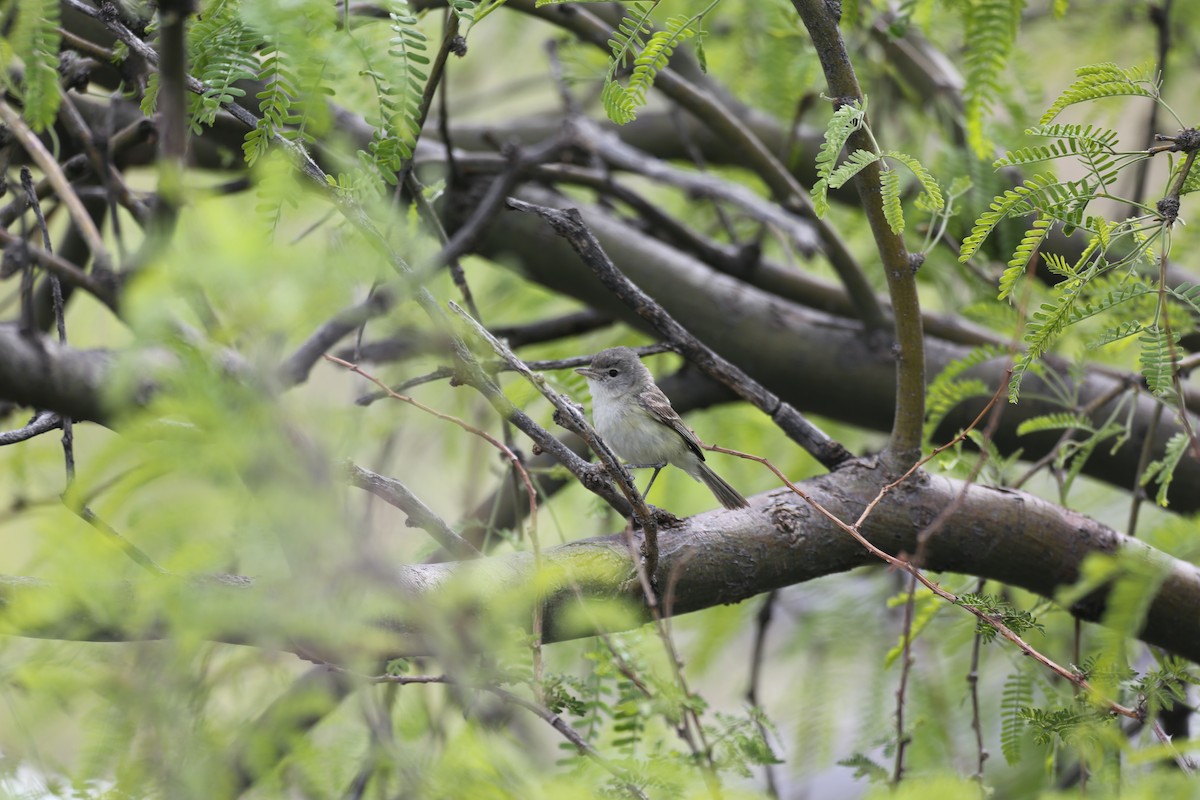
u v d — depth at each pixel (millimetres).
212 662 5742
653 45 7957
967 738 12148
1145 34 15289
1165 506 9055
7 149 8359
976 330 13305
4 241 6840
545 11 11250
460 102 17578
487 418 14234
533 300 16359
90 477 4301
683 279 13164
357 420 4824
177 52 4539
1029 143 11797
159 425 4273
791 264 15016
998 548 8812
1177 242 10906
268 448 4148
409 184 8664
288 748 5457
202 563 4410
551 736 8562
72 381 5203
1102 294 8078
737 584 8195
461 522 11227
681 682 7066
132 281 4188
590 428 7004
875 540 8602
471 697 5984
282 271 3994
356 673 5066
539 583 5645
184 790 4660
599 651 7746
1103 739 6879
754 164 12250
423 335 6273
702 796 5898
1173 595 8586
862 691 12820
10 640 5012
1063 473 11344
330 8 6008
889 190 7215
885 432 13328
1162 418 11852
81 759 4781
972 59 10109
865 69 13664
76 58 9172
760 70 13258
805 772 12047
